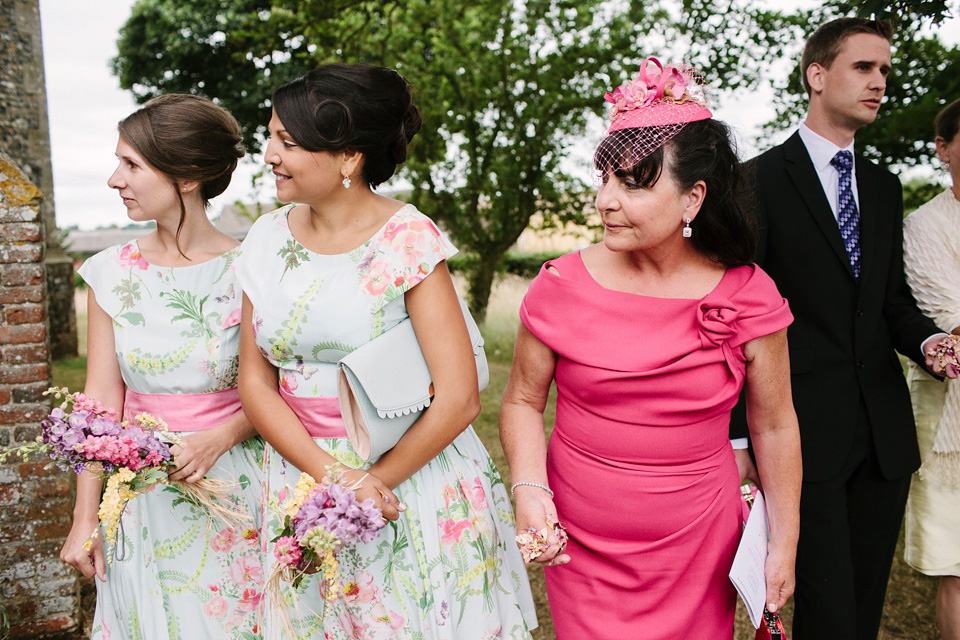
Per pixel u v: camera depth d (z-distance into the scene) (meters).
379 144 1.77
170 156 1.98
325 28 7.73
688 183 1.64
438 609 1.81
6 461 2.97
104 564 2.03
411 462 1.78
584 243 12.55
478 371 1.89
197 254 2.11
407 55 9.48
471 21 9.40
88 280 2.10
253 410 1.88
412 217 1.80
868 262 2.46
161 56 13.71
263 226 1.92
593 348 1.76
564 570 1.92
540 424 1.96
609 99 1.71
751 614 1.66
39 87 10.80
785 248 2.47
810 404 2.44
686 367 1.72
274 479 1.92
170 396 2.07
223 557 2.07
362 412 1.70
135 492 1.79
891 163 4.60
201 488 1.97
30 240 2.93
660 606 1.83
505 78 9.42
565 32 9.31
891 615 3.30
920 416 2.70
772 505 1.90
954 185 2.61
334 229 1.83
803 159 2.50
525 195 10.05
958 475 2.56
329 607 1.86
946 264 2.52
